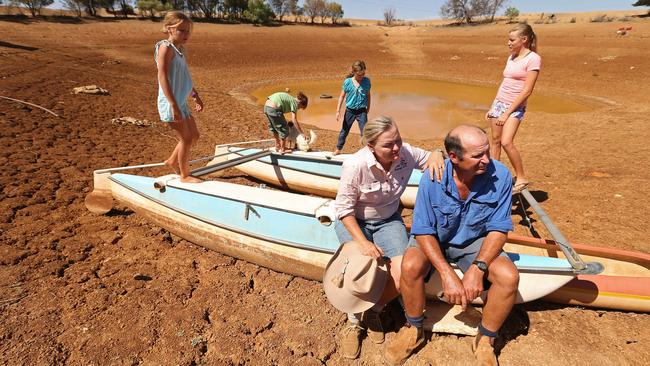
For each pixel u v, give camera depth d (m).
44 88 10.24
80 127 7.47
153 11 39.81
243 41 31.48
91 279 3.39
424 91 17.83
